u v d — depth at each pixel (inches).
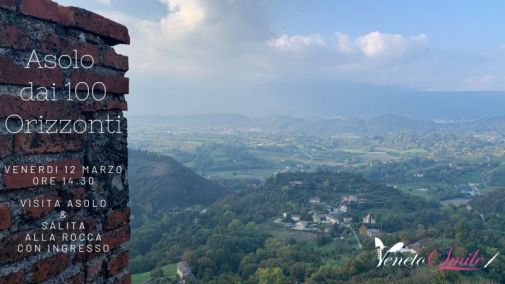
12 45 61.6
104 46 77.9
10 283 60.6
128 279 82.5
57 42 68.4
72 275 70.6
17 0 62.0
